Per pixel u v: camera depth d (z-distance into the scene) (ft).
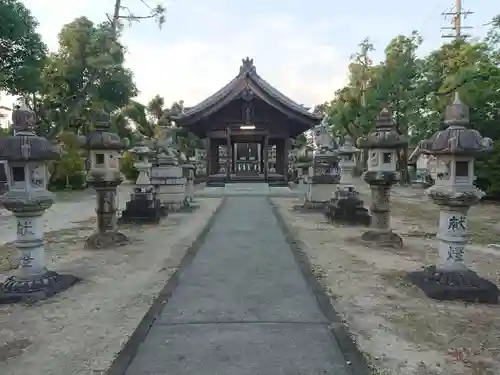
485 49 75.20
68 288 21.85
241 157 116.26
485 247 32.19
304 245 32.32
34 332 16.33
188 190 66.95
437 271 21.11
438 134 20.67
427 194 21.48
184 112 98.89
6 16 58.13
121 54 85.61
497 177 65.67
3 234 40.32
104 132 32.14
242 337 15.49
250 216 50.31
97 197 32.89
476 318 17.42
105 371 13.26
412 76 106.01
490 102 69.26
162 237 36.42
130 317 17.79
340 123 126.52
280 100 98.12
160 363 13.62
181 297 20.02
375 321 17.11
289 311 18.11
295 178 105.91
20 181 20.88
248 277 23.40
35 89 68.33
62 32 83.46
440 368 13.32
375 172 32.37
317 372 13.02
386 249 30.94
